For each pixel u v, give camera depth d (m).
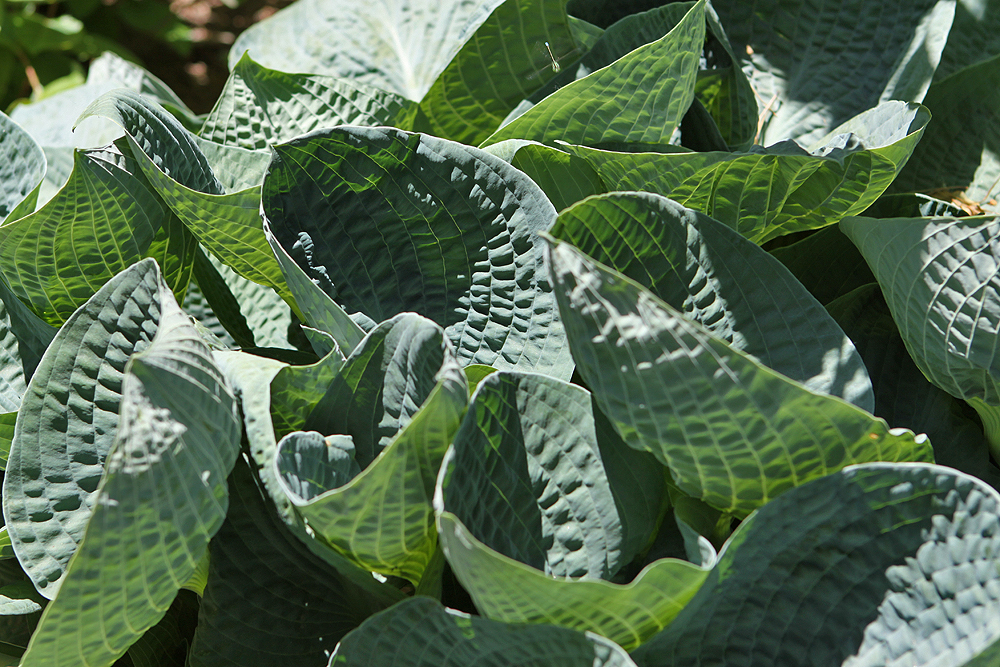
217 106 2.84
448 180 2.59
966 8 2.90
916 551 2.43
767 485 2.46
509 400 2.49
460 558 2.38
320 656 2.56
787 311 2.54
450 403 2.41
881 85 2.84
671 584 2.40
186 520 2.44
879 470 2.42
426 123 2.83
